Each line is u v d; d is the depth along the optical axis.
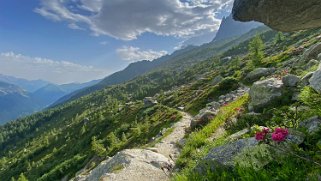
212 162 12.87
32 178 120.62
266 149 11.21
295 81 22.94
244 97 36.59
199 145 25.25
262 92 23.83
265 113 19.89
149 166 27.70
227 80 72.94
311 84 16.09
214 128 27.00
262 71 63.25
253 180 9.39
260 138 9.13
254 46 110.06
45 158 146.12
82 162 92.94
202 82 124.56
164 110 105.06
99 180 26.69
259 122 19.19
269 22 10.45
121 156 30.81
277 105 21.75
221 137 21.28
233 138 15.49
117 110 158.50
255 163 10.63
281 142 9.60
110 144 101.75
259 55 94.56
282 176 8.84
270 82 24.52
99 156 86.69
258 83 25.14
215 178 11.52
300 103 15.81
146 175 25.81
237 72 85.06
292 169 8.94
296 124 12.41
